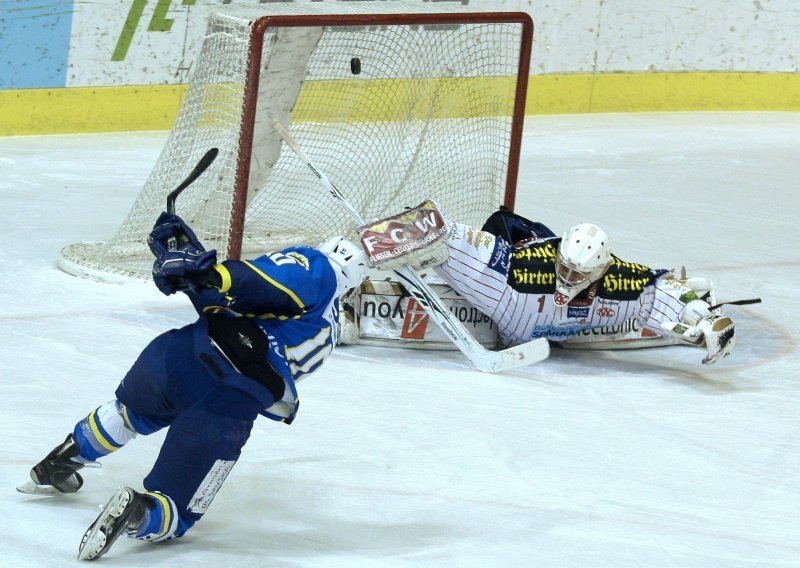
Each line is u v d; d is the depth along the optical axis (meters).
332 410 16.98
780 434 17.30
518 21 23.83
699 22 48.91
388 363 19.53
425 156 26.36
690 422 17.58
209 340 11.70
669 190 36.59
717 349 18.97
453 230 19.17
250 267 11.84
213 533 12.79
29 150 34.94
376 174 26.58
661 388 19.22
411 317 20.38
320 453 15.36
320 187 26.48
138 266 24.00
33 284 22.56
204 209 23.12
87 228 27.50
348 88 25.94
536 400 18.11
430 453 15.62
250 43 20.84
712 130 46.41
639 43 48.09
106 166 34.03
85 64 36.94
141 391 12.01
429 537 13.06
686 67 49.38
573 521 13.74
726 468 15.84
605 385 19.17
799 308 24.78
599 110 48.09
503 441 16.20
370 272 24.39
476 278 19.11
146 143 37.12
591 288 19.39
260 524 13.13
